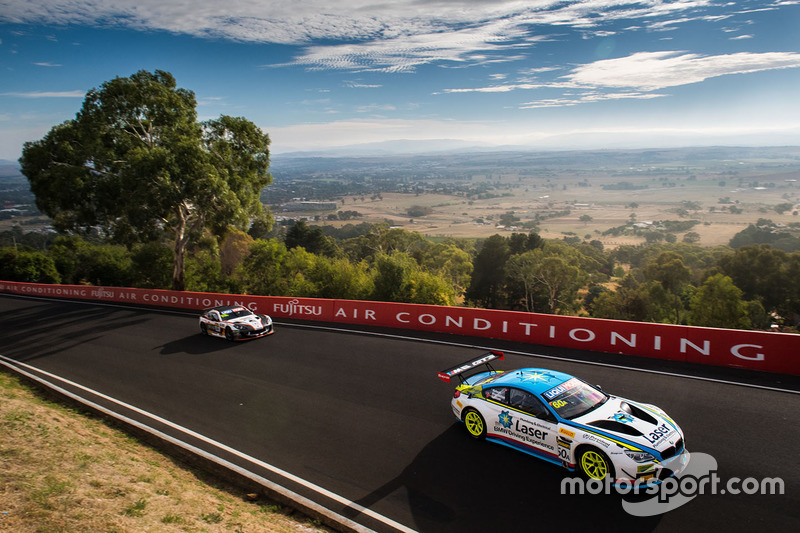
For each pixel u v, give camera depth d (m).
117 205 34.78
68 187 33.94
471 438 9.79
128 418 11.89
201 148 33.50
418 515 7.50
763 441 8.97
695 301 39.34
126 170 32.03
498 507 7.52
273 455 9.72
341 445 9.95
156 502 7.55
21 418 10.10
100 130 34.62
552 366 13.67
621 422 7.96
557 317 15.58
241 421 11.44
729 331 12.88
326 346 17.39
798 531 6.61
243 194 38.47
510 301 67.44
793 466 8.12
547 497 7.65
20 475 7.55
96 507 7.02
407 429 10.41
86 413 12.46
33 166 35.41
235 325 19.11
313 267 35.94
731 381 11.86
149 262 45.59
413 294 33.53
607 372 12.98
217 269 45.38
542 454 8.55
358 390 12.88
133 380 14.81
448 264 70.06
